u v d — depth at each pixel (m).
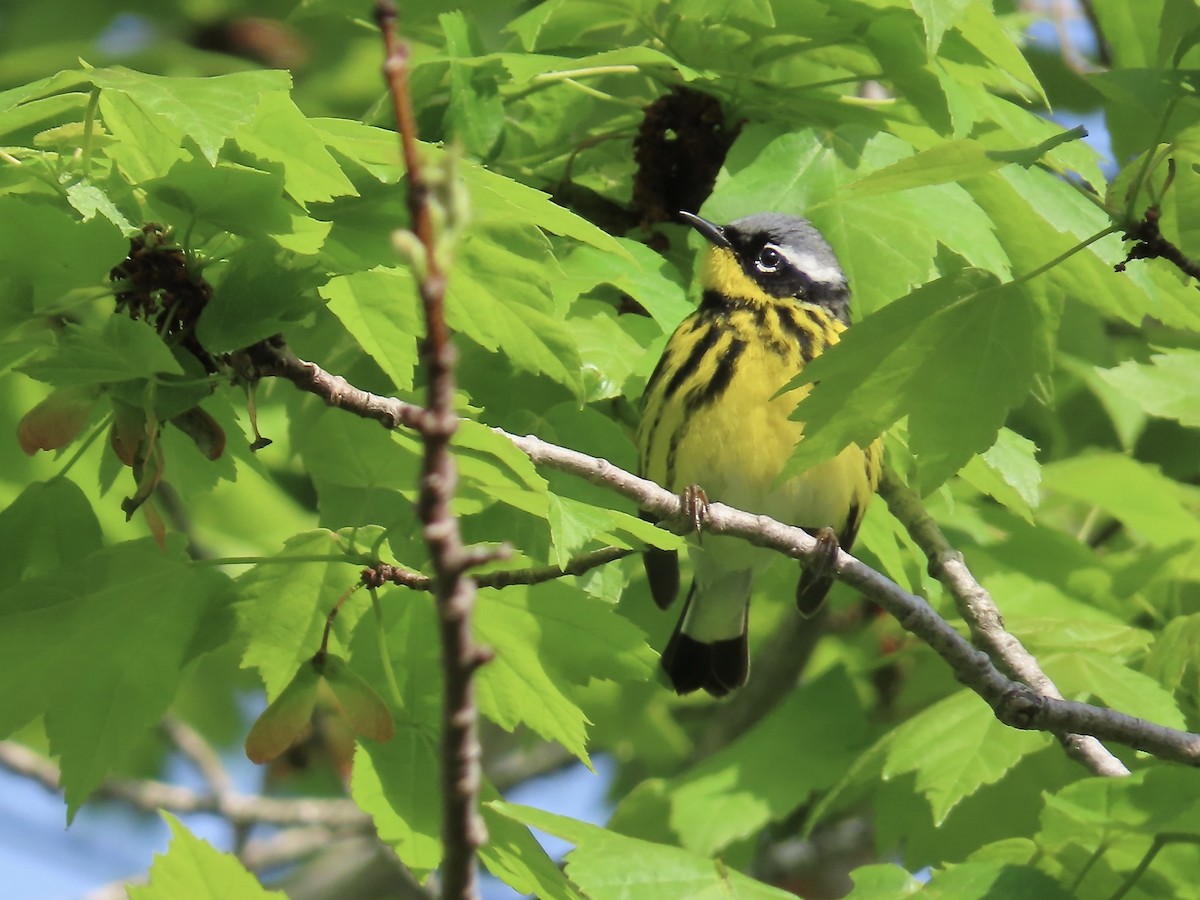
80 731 8.25
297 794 19.77
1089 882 9.25
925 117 10.97
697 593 13.23
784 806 12.80
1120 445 17.08
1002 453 11.38
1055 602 13.52
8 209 7.29
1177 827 8.36
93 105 7.66
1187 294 11.14
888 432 12.44
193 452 9.40
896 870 8.83
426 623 8.40
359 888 17.66
